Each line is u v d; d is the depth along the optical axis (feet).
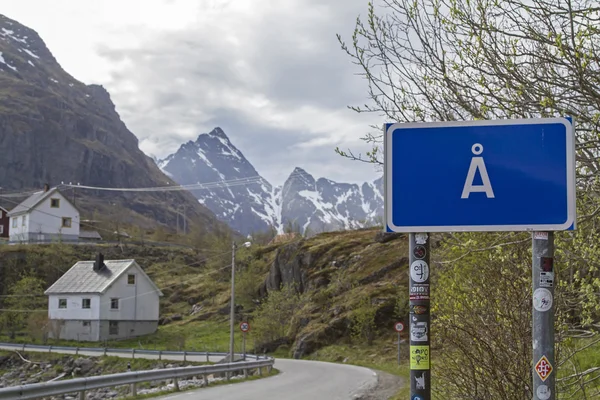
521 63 23.81
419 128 15.35
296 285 217.77
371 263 199.11
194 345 201.26
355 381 89.40
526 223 14.74
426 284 15.14
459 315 26.45
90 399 111.24
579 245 22.53
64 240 307.17
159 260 319.27
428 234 15.24
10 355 167.53
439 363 30.50
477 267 26.43
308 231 360.48
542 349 14.23
